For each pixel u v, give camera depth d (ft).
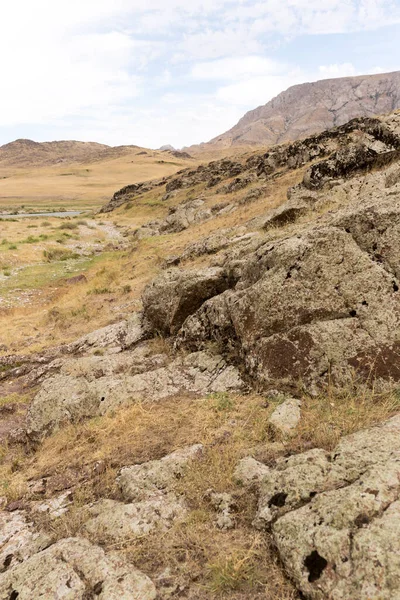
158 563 10.49
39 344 40.29
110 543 11.43
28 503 15.33
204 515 11.86
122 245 115.85
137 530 11.68
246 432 15.90
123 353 30.42
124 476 14.67
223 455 14.60
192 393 20.86
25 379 32.48
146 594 9.33
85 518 13.08
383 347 16.29
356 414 14.71
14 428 24.47
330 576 8.45
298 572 8.89
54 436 20.54
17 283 76.02
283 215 44.60
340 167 61.98
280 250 19.81
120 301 51.01
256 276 22.62
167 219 132.46
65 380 24.06
